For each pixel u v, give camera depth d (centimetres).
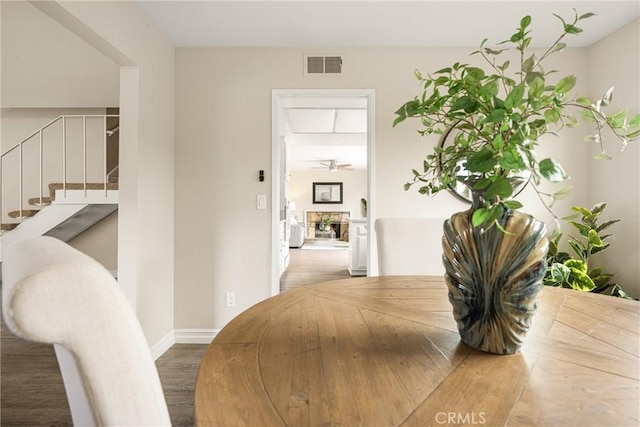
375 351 76
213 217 257
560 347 78
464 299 78
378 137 256
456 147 83
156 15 215
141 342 45
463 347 78
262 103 256
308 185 1120
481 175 73
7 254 53
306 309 106
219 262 257
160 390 48
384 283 142
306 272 520
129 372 41
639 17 215
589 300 116
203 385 60
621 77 228
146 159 217
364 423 50
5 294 36
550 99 65
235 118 256
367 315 101
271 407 54
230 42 250
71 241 405
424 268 178
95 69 339
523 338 73
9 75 339
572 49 255
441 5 206
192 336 256
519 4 205
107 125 401
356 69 256
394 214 256
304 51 256
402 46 255
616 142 234
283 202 440
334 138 500
